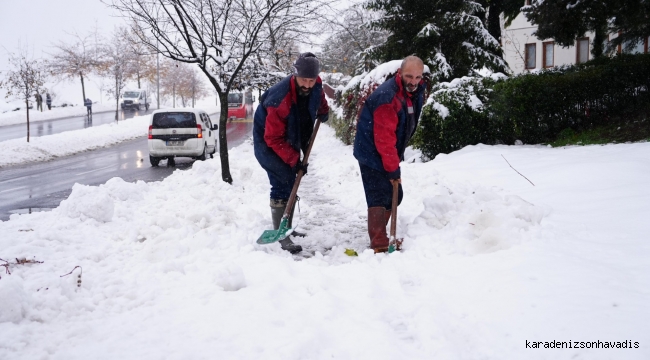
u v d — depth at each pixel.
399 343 2.96
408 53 15.75
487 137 11.51
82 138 22.70
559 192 6.25
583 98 11.22
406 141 4.95
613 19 12.78
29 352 2.93
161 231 5.26
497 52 15.69
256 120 5.18
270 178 5.30
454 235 4.67
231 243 4.89
